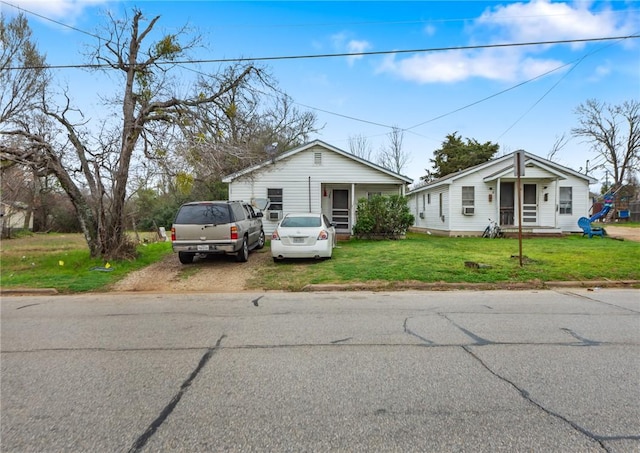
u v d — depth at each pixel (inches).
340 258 444.1
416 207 1061.8
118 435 107.6
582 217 775.7
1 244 784.3
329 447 100.7
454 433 106.4
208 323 221.9
